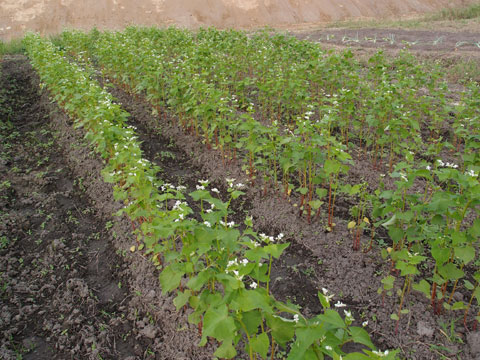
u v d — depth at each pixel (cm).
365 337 264
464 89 1074
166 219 384
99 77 1473
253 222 646
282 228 618
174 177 798
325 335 272
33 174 827
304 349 247
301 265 542
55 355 446
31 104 1271
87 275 565
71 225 670
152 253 558
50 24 3228
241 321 283
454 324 427
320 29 2541
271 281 524
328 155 553
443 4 3600
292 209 645
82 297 519
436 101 917
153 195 521
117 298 523
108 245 617
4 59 1841
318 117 963
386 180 702
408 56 1125
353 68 936
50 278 557
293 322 284
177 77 872
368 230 592
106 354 440
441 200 379
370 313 458
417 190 673
